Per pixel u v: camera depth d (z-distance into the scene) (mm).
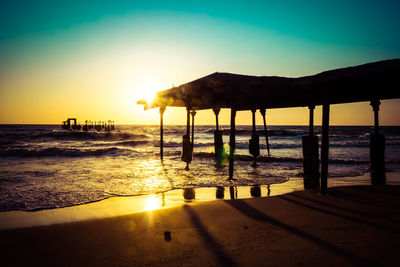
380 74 5133
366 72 5113
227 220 4664
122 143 29562
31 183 8547
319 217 4734
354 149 24562
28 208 5746
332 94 7512
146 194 7137
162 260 3146
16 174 10336
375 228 4098
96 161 15172
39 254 3410
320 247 3369
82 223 4645
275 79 6844
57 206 5914
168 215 5000
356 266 2820
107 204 6121
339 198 6227
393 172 11094
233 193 7223
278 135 57625
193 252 3350
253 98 9109
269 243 3561
